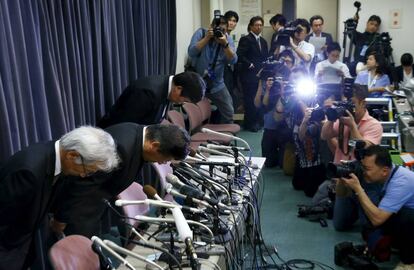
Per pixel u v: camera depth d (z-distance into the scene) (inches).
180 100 128.6
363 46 277.0
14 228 76.7
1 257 75.6
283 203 173.6
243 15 300.5
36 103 110.9
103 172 80.7
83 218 83.4
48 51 114.0
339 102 152.9
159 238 90.0
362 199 122.3
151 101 126.0
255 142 252.1
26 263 81.1
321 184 170.9
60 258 70.3
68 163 75.4
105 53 147.3
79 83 130.2
